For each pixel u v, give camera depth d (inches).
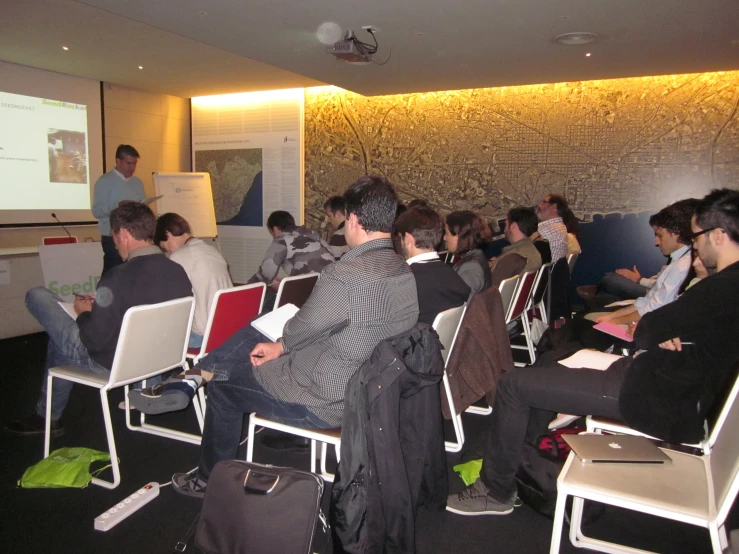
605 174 216.5
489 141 231.5
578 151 219.0
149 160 267.7
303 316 64.3
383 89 225.3
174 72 221.8
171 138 279.9
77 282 173.6
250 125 273.4
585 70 189.9
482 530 79.2
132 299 85.1
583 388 71.7
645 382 65.1
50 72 219.0
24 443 102.9
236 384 75.4
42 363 154.8
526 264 139.3
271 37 157.5
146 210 90.7
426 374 64.4
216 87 252.5
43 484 87.4
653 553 72.7
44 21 158.7
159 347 85.7
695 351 62.1
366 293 63.1
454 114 235.1
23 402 125.0
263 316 82.0
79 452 95.9
